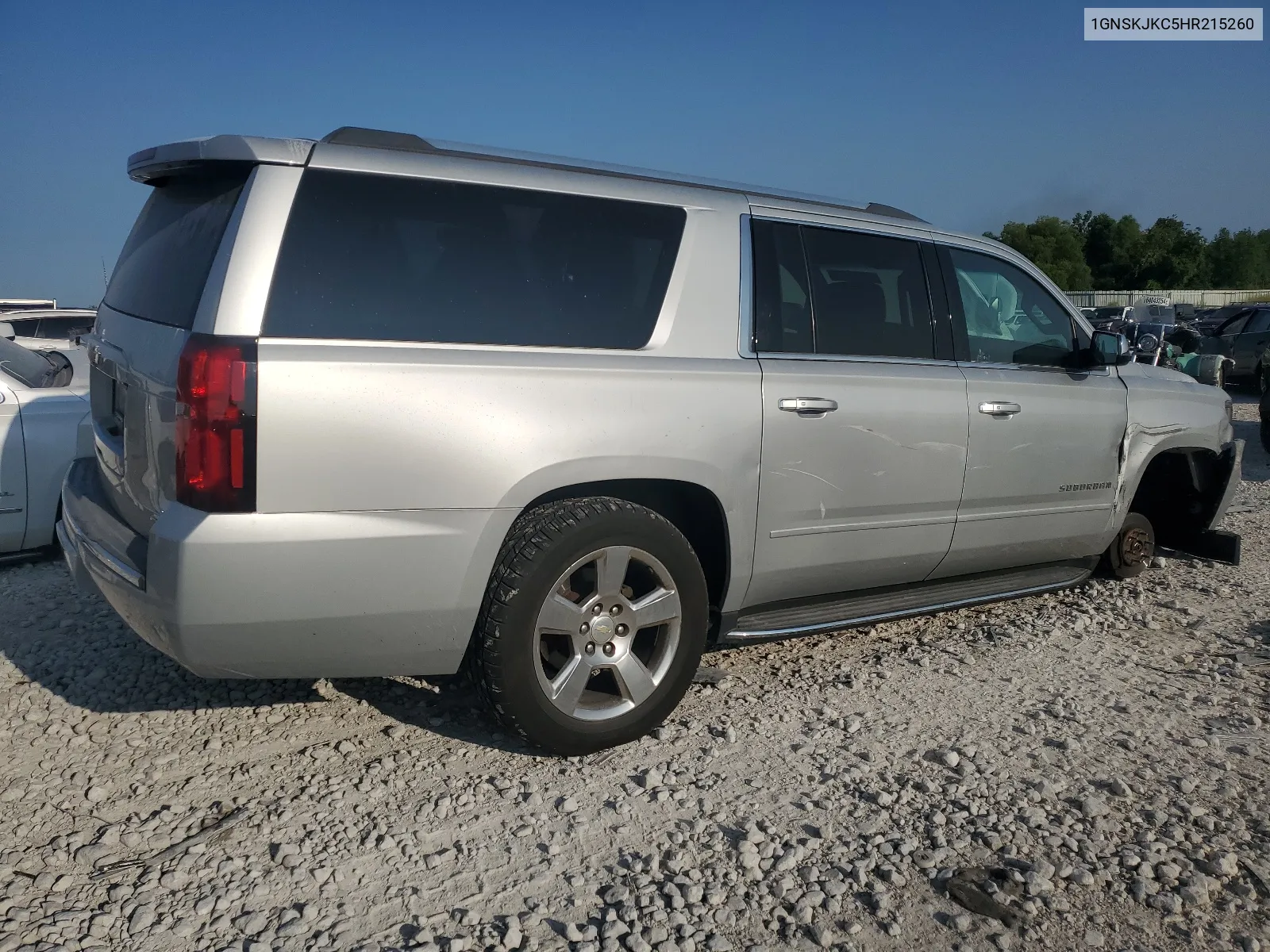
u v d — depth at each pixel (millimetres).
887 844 2955
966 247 4684
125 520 3428
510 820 3064
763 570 3891
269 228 2961
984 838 2986
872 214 4438
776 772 3389
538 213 3434
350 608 3023
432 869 2807
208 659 2979
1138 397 5277
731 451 3648
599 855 2885
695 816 3104
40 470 5520
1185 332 13219
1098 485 5086
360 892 2697
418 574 3086
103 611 4859
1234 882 2807
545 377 3270
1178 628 5023
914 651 4613
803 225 4070
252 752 3480
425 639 3189
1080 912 2672
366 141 3234
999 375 4609
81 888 2703
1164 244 78750
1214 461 5957
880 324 4254
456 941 2480
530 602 3227
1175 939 2578
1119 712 3953
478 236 3295
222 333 2857
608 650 3455
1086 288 76000
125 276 3740
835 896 2701
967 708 3963
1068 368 5020
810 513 3938
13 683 4023
